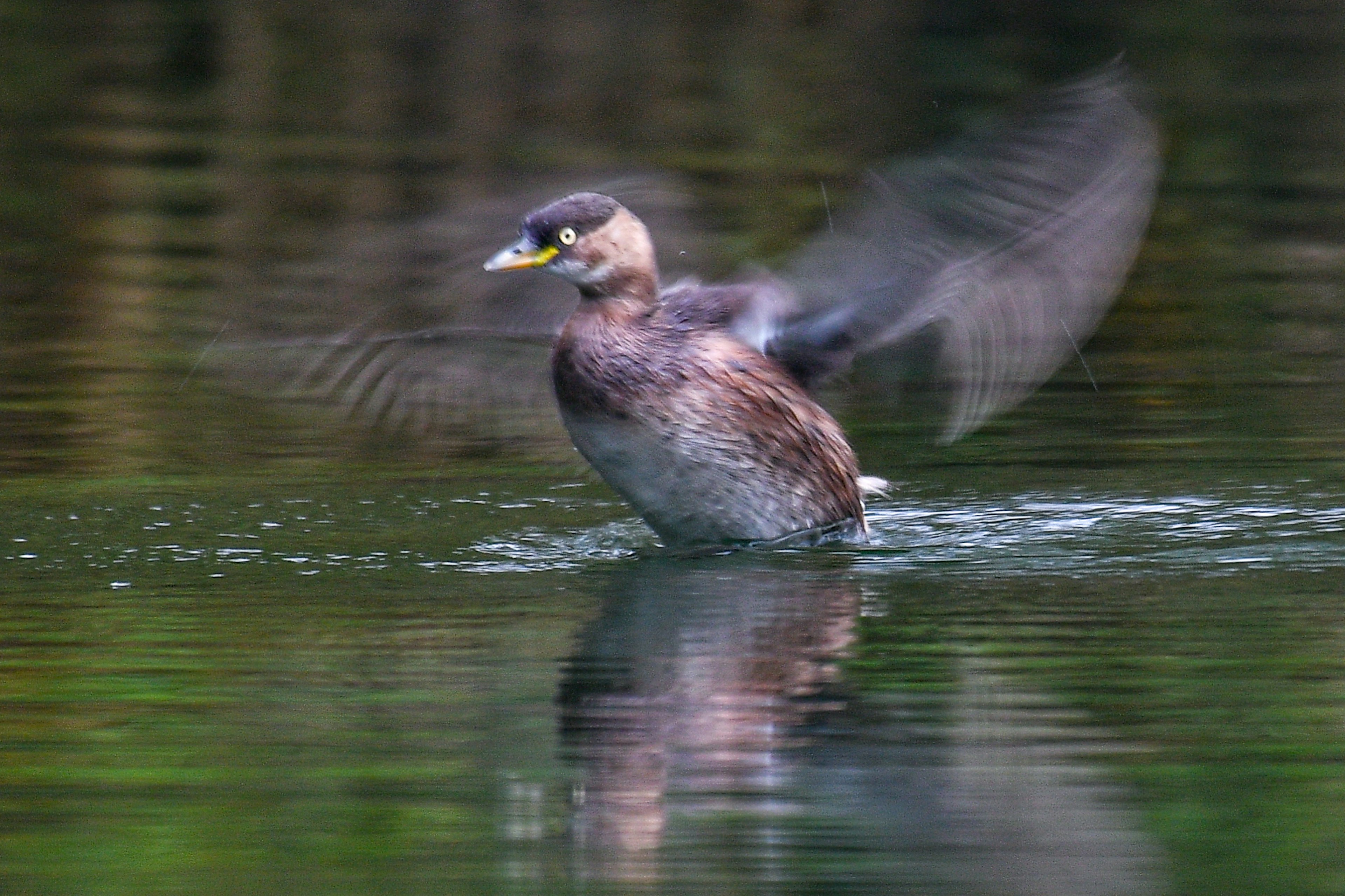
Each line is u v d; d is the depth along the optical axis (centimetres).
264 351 1555
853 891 687
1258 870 702
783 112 2778
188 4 3731
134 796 771
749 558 1149
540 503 1291
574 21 3600
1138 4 3622
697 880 698
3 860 712
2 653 945
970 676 908
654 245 1326
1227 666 919
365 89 3014
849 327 1158
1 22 3522
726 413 1155
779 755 812
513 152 2536
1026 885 693
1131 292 1911
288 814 753
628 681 898
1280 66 3120
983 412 1149
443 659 939
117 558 1128
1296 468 1338
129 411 1501
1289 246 2097
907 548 1166
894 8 3650
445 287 1284
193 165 2492
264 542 1174
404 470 1362
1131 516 1225
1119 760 800
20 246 2083
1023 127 1119
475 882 697
